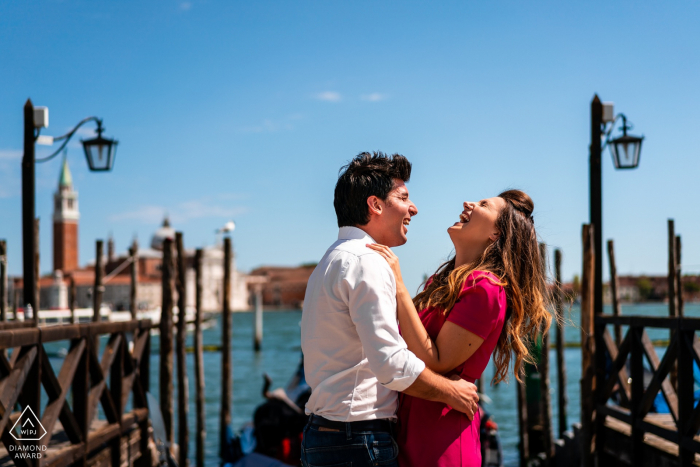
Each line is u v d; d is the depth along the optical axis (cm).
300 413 977
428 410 226
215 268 13962
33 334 378
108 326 510
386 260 222
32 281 675
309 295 228
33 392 385
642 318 539
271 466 846
